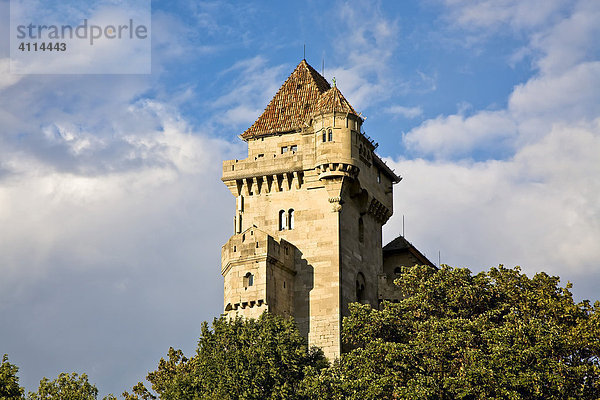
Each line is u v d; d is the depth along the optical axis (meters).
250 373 98.25
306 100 119.19
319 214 112.62
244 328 101.56
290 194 114.38
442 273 99.94
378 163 119.19
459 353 92.25
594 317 93.38
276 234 113.69
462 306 99.31
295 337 101.62
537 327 91.88
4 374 99.62
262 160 115.75
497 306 99.25
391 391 92.06
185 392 100.31
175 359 119.31
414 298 99.19
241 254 108.81
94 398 108.19
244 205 115.88
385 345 93.81
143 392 117.25
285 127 116.75
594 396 91.56
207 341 101.75
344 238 112.69
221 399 96.81
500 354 89.94
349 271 112.50
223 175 116.56
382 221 121.00
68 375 109.25
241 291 108.12
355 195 115.31
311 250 111.94
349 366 96.31
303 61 124.31
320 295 110.56
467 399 90.00
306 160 113.81
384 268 121.31
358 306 99.69
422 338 93.81
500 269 101.62
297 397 97.00
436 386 90.81
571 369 90.56
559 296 99.56
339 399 94.06
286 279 110.62
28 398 106.06
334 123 113.06
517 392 88.38
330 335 109.06
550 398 89.69
